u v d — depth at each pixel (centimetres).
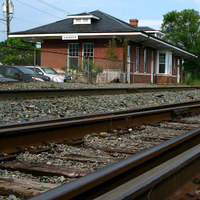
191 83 3247
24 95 949
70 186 227
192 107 905
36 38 2808
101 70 2323
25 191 280
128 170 298
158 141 537
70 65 2309
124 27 2614
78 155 410
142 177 254
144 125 685
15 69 1585
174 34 4912
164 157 375
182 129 645
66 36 2644
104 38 2675
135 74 2839
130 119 667
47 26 2873
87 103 955
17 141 436
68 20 2936
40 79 1673
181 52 3725
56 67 2794
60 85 1512
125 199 213
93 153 443
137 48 2941
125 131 595
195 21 4916
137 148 476
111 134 577
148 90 1487
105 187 262
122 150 448
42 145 468
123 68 2509
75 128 532
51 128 486
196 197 272
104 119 592
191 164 327
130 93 1350
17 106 801
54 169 343
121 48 2638
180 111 819
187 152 338
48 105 852
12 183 299
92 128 571
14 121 650
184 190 291
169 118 796
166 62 3403
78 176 327
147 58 3162
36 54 1667
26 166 353
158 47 3300
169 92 1517
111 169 268
